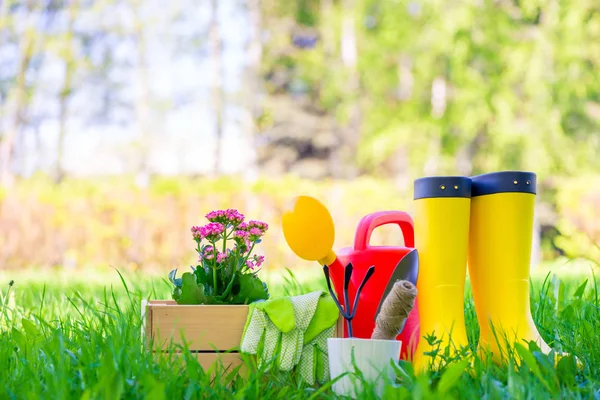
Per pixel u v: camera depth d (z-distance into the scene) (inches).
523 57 464.1
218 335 81.1
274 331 79.8
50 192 376.5
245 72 610.5
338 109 558.3
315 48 633.0
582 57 468.8
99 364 72.3
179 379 72.6
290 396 74.3
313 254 83.7
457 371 68.2
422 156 511.2
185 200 374.3
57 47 591.5
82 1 600.4
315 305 81.0
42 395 68.7
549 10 470.3
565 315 98.5
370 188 393.1
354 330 84.7
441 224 86.0
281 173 652.1
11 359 80.7
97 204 372.2
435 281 85.8
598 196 367.9
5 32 606.5
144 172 593.6
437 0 472.4
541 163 473.4
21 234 368.2
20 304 116.3
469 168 536.4
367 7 558.9
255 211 373.4
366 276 80.4
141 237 372.2
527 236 86.8
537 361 77.9
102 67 630.5
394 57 551.2
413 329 85.4
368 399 69.6
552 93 467.5
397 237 380.2
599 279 160.2
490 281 86.9
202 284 84.0
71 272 310.2
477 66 493.4
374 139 531.2
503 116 472.1
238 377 77.0
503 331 84.3
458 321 85.4
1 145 649.0
